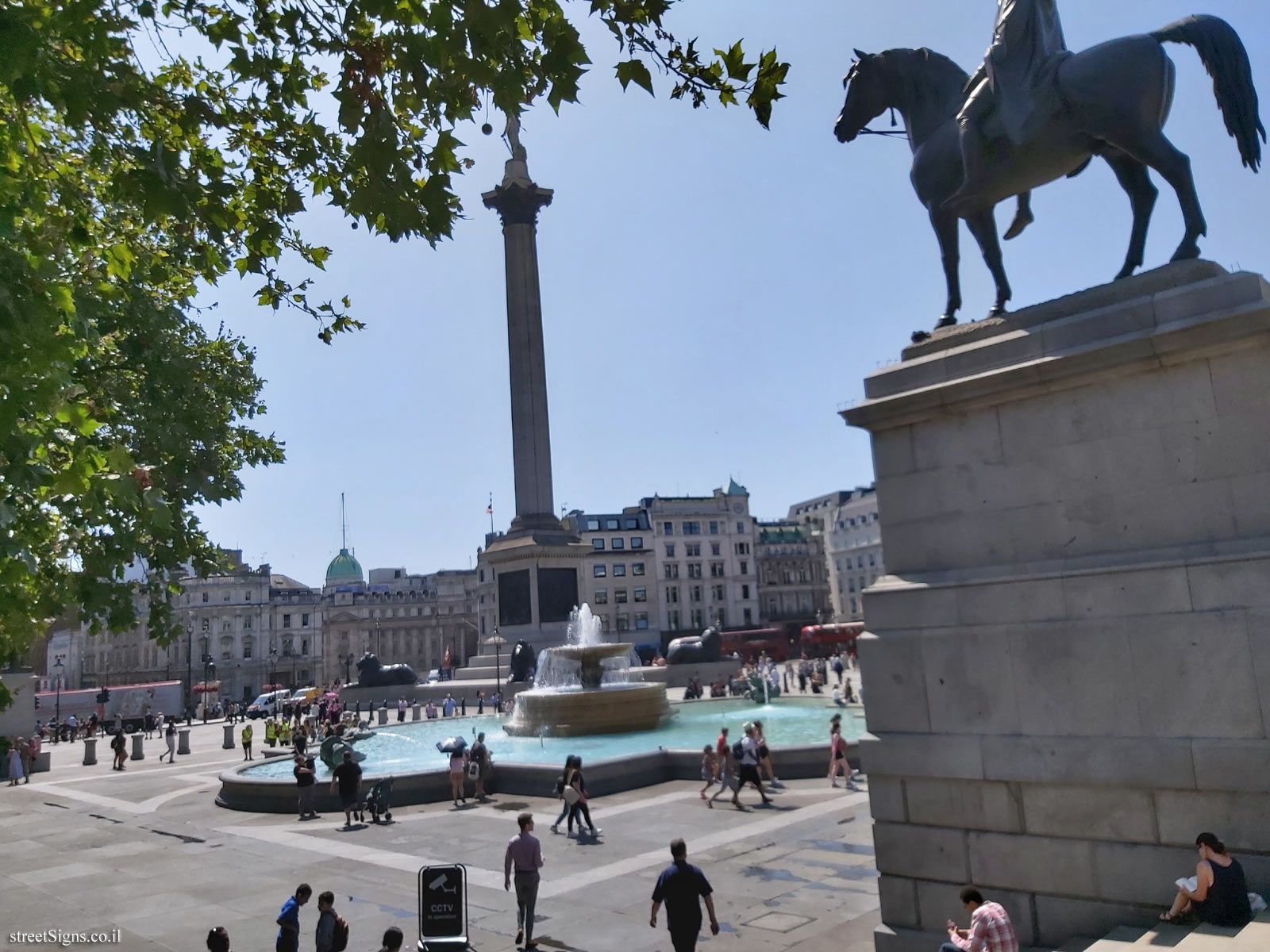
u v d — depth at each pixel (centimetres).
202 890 1410
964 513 905
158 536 1134
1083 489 829
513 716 3528
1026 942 807
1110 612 783
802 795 1933
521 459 5891
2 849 1872
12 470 595
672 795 2023
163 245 1143
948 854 867
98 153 708
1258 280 745
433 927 905
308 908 1277
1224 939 621
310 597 13800
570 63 619
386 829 1859
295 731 3688
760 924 1070
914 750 888
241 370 1619
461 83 659
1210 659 727
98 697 6831
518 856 1062
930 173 1023
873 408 962
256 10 711
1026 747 812
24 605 840
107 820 2217
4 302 567
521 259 6066
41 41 582
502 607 5809
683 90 630
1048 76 880
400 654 14038
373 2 616
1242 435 746
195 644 12575
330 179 827
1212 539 754
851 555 12775
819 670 5638
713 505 12312
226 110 796
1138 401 802
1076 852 788
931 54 1056
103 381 1258
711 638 6094
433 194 675
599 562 11625
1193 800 726
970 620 869
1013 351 880
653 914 911
